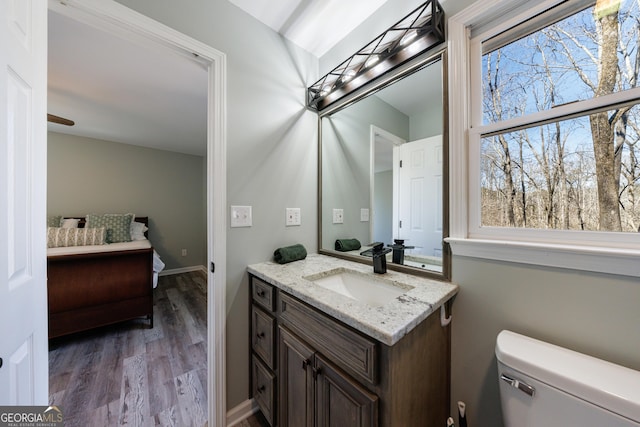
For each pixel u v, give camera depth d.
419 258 1.19
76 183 3.63
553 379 0.64
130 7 1.00
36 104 0.70
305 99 1.66
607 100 0.72
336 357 0.81
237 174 1.33
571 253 0.74
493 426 0.92
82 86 2.14
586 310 0.74
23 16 0.64
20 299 0.63
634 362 0.66
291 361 1.01
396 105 1.27
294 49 1.60
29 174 0.67
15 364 0.60
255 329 1.32
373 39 1.36
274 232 1.49
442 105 1.07
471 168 0.99
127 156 4.03
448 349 1.01
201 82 2.08
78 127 3.23
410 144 1.21
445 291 0.95
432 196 1.13
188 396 1.51
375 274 1.20
